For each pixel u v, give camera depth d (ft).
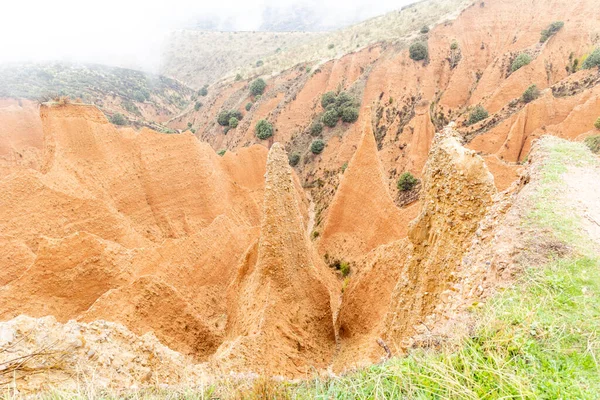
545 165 44.52
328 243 125.80
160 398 23.12
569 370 17.93
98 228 112.47
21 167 182.39
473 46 235.40
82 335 38.63
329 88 251.60
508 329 21.03
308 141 230.68
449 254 48.24
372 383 19.25
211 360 56.54
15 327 32.73
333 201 128.67
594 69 173.47
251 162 178.19
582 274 26.07
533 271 27.45
